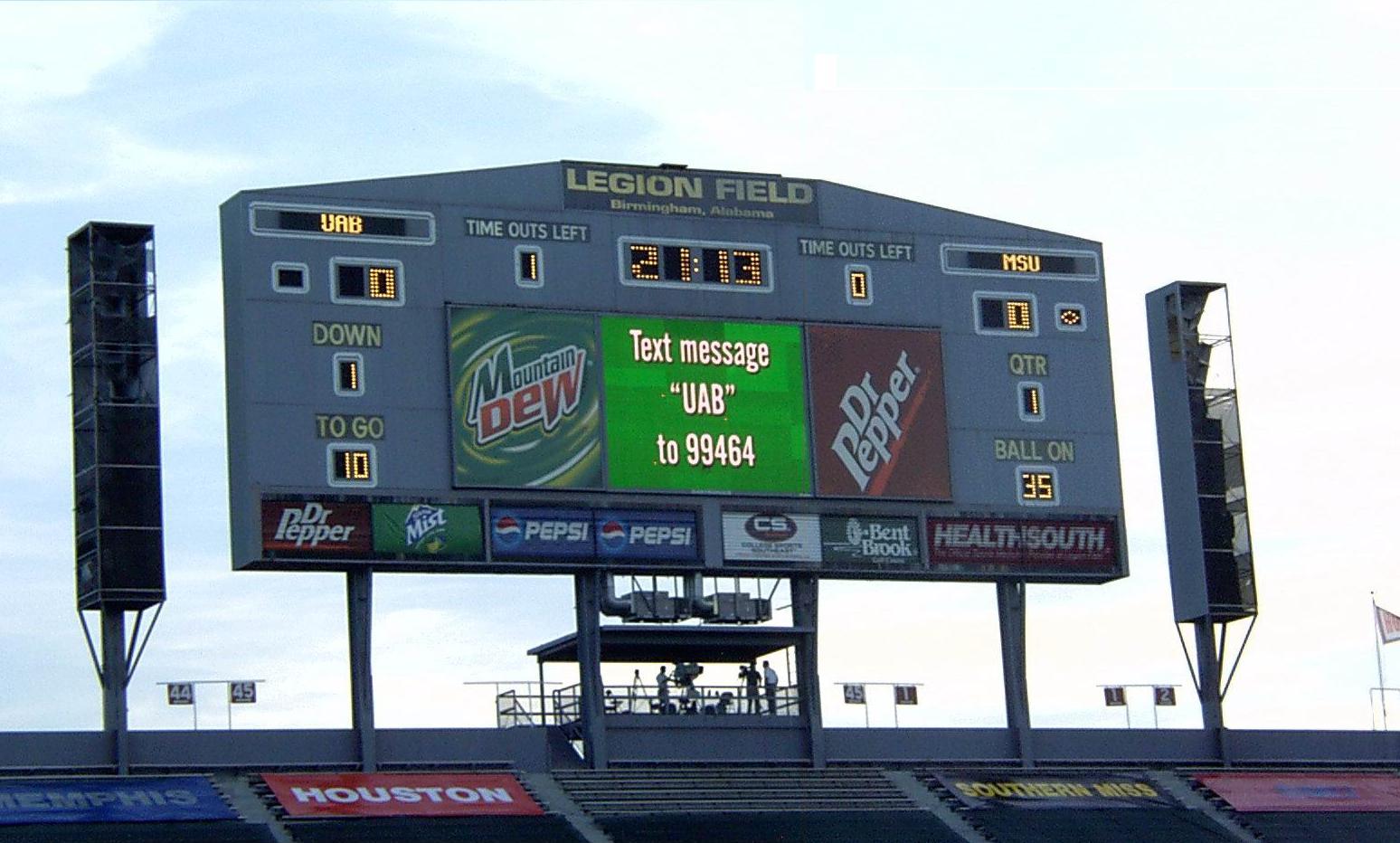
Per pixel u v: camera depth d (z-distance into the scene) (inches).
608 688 2196.1
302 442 2078.0
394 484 2098.9
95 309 2037.4
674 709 2222.0
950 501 2273.6
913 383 2281.0
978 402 2303.2
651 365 2198.6
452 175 2175.2
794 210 2279.8
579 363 2177.7
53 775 1991.9
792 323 2250.2
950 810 2246.6
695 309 2224.4
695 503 2191.2
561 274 2187.5
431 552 2098.9
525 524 2133.4
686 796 2166.6
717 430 2208.4
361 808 2043.6
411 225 2150.6
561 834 2070.6
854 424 2252.7
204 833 1961.1
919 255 2313.0
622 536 2161.7
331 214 2128.4
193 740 2050.9
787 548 2209.6
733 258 2246.6
